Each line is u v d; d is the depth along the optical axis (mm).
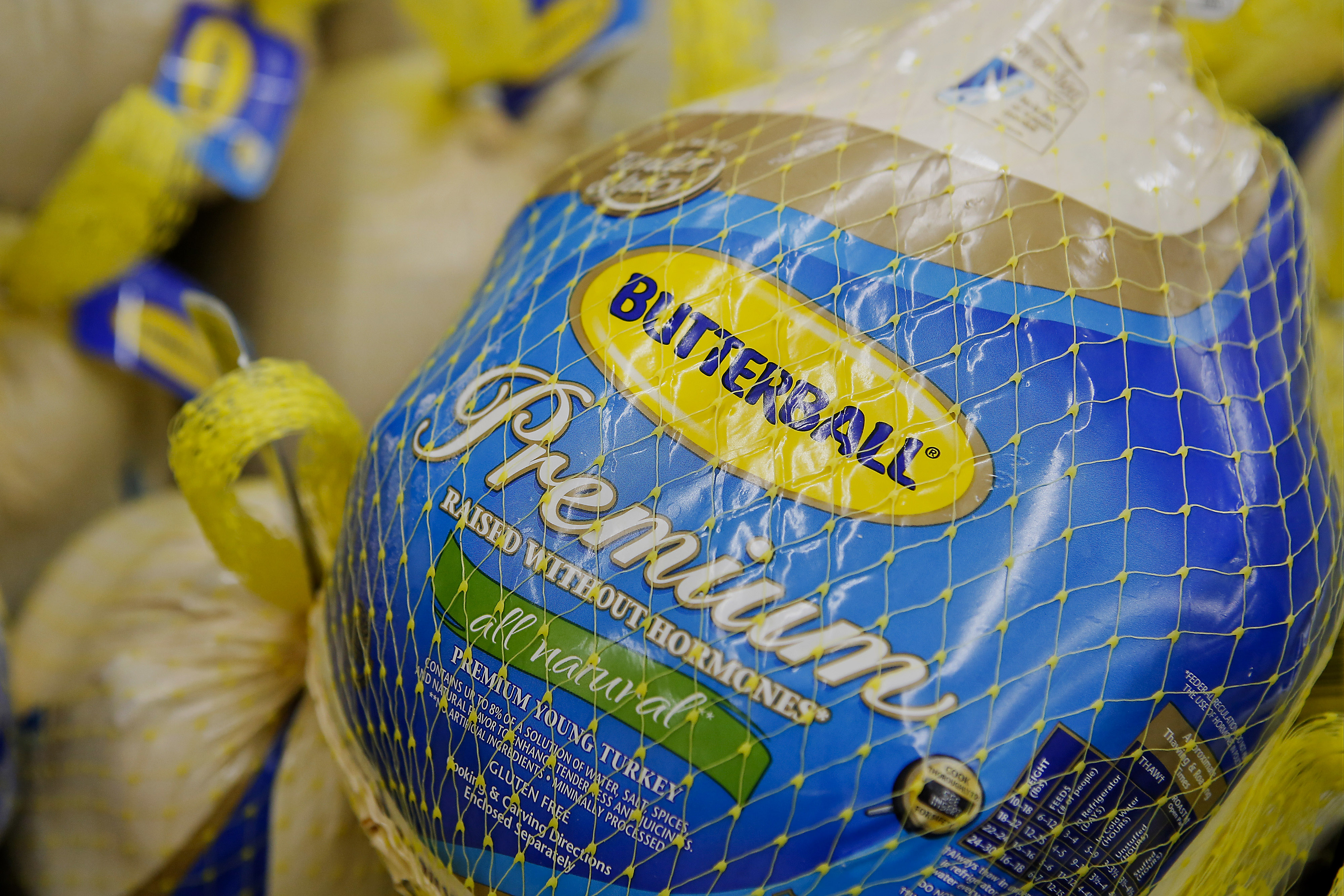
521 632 364
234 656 513
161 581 549
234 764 502
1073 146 396
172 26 638
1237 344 388
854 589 350
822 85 427
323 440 442
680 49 565
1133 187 393
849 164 395
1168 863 377
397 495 393
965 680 347
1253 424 381
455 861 383
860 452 360
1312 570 381
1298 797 415
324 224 704
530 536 368
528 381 384
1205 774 368
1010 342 370
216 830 497
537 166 744
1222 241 397
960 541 354
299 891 498
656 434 366
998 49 412
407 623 383
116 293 663
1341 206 623
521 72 704
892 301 374
